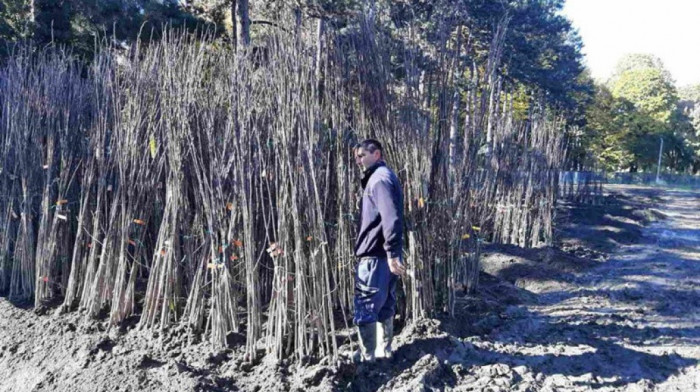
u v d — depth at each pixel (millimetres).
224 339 4336
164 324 4602
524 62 18703
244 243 4281
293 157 4133
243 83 4410
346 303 5281
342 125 4773
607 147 45344
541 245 9625
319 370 3875
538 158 10094
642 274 8250
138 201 4922
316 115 4328
